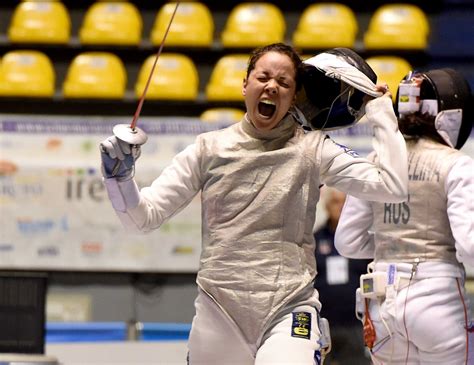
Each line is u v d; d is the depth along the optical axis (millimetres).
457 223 10859
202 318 10281
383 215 11492
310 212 10383
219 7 29203
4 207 21953
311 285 10375
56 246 21891
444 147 11469
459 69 27719
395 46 27453
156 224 10352
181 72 26922
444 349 10961
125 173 9914
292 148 10344
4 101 26953
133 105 26781
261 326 10031
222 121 22703
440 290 11023
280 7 29281
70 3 29234
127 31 27875
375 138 10562
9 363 14617
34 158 22500
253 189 10250
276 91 10250
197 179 10531
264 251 10164
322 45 27516
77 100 26719
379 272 11344
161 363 19656
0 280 16156
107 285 22016
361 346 19391
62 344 19719
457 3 28859
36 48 28047
